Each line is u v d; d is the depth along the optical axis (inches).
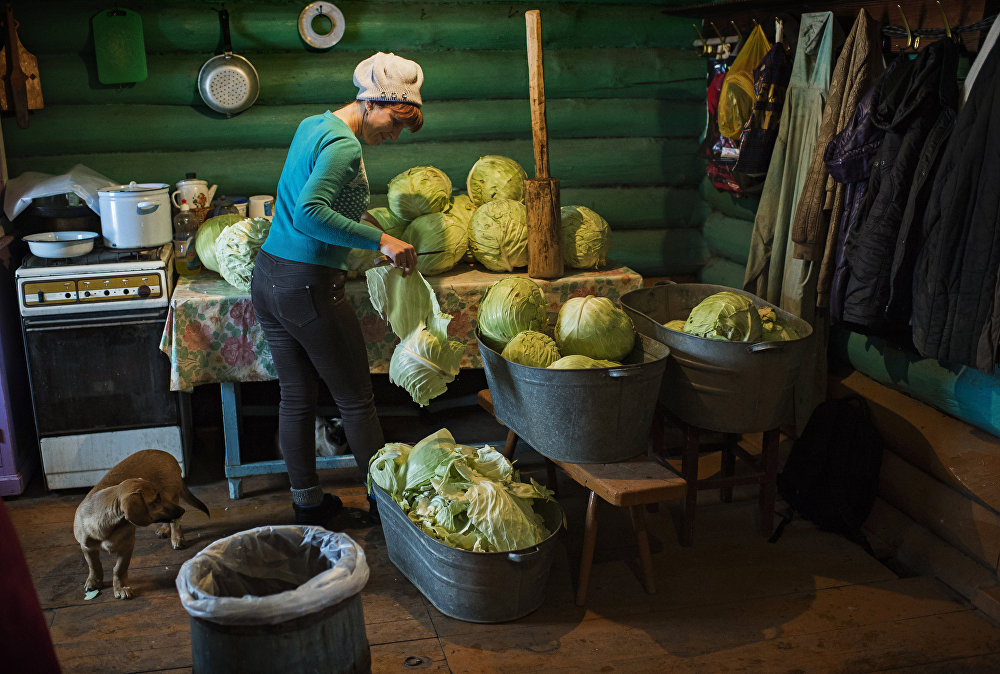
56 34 144.0
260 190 159.0
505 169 148.9
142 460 116.5
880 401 129.3
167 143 153.2
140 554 120.9
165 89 150.2
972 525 110.5
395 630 103.0
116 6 144.9
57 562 118.6
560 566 117.5
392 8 155.3
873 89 112.1
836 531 126.8
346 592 79.7
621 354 112.1
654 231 180.7
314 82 155.0
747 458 128.5
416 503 108.6
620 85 169.8
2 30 141.7
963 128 99.6
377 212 142.9
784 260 137.8
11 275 138.3
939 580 114.3
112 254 136.3
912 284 110.7
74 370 132.6
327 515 127.0
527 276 138.4
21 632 34.5
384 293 119.5
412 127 113.0
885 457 126.7
